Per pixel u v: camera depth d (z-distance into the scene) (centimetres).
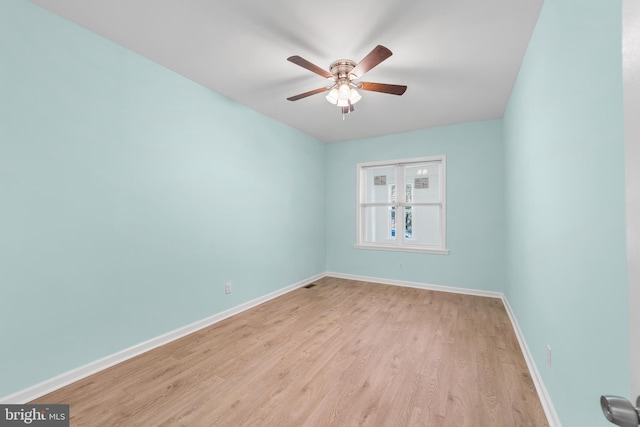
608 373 93
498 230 379
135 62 227
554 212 151
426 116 371
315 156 481
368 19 186
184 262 265
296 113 362
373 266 468
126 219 221
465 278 399
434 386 184
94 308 201
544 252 172
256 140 353
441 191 419
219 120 302
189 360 218
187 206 268
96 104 203
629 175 50
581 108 114
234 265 320
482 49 218
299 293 403
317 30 197
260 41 211
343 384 187
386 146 459
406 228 459
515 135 271
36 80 174
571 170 126
